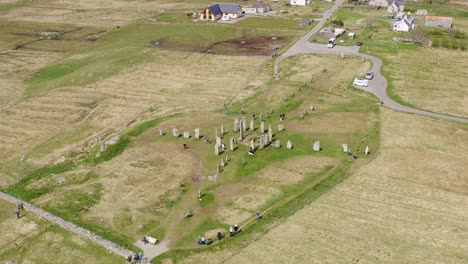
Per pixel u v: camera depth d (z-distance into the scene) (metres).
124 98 96.19
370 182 62.38
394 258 48.38
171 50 126.12
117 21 161.38
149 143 75.94
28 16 168.75
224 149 72.56
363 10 169.25
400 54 118.00
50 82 106.25
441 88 96.44
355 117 82.00
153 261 49.00
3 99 97.38
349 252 49.44
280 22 155.25
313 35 137.25
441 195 59.12
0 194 63.03
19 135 81.88
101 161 71.50
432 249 49.59
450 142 72.75
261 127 77.25
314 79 102.06
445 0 185.75
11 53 127.31
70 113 90.06
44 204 60.56
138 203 60.03
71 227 54.88
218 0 192.88
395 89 95.44
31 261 50.56
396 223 53.94
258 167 67.19
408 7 170.62
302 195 60.06
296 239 51.75
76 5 187.25
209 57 120.25
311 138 75.06
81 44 135.38
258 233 53.12
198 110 88.75
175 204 59.56
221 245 51.38
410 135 75.00
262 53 122.38
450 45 122.06
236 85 101.31
